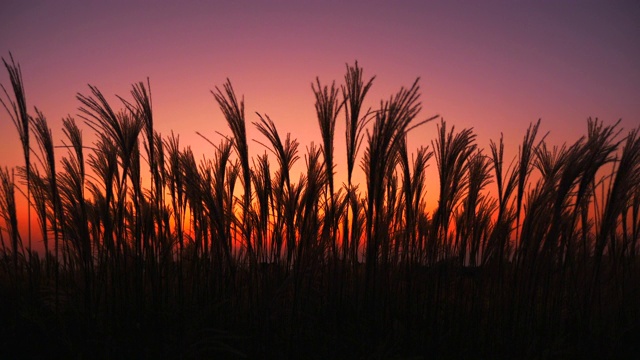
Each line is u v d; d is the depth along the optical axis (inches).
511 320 137.2
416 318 150.3
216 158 154.6
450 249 166.7
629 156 123.1
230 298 140.5
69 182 133.9
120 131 130.0
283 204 135.9
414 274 157.9
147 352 122.2
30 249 142.0
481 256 150.8
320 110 128.3
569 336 146.6
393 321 147.3
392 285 158.9
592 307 144.4
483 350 137.7
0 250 154.3
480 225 154.3
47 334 129.7
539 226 136.0
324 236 132.7
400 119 124.4
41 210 149.3
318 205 144.7
